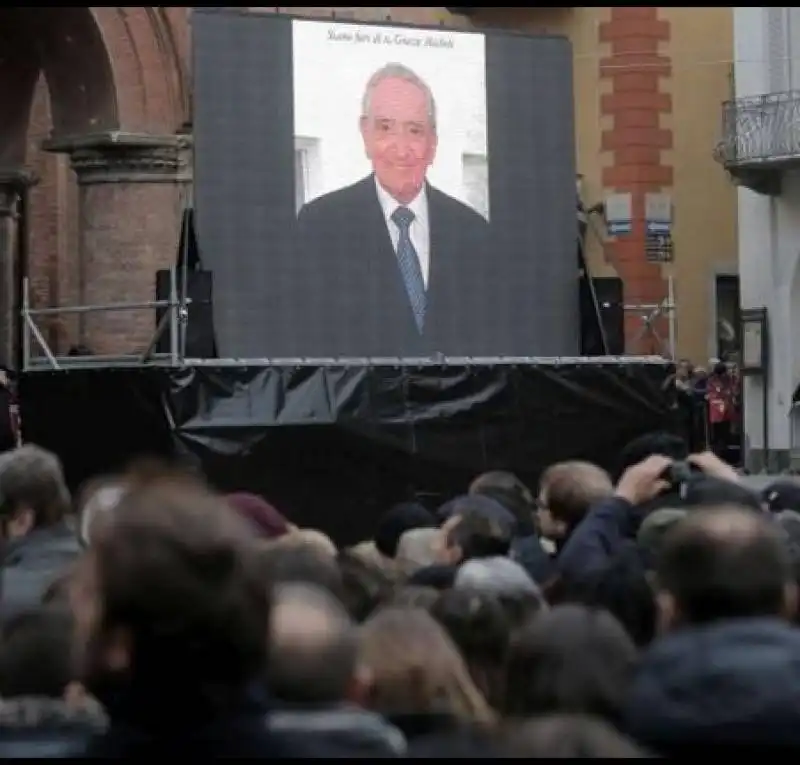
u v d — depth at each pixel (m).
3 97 33.72
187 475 5.35
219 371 22.92
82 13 31.30
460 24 48.72
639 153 49.12
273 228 25.39
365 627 6.89
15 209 36.84
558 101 27.39
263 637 4.82
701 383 41.25
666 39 49.41
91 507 10.09
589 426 25.62
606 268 49.19
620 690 6.21
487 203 26.89
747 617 6.26
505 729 5.49
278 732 5.08
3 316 37.34
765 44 45.69
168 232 32.19
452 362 24.48
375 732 5.38
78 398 23.72
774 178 45.88
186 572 4.70
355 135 25.92
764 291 46.25
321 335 25.69
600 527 11.22
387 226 26.12
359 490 23.77
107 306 24.12
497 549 11.26
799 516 11.67
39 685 6.54
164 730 4.77
